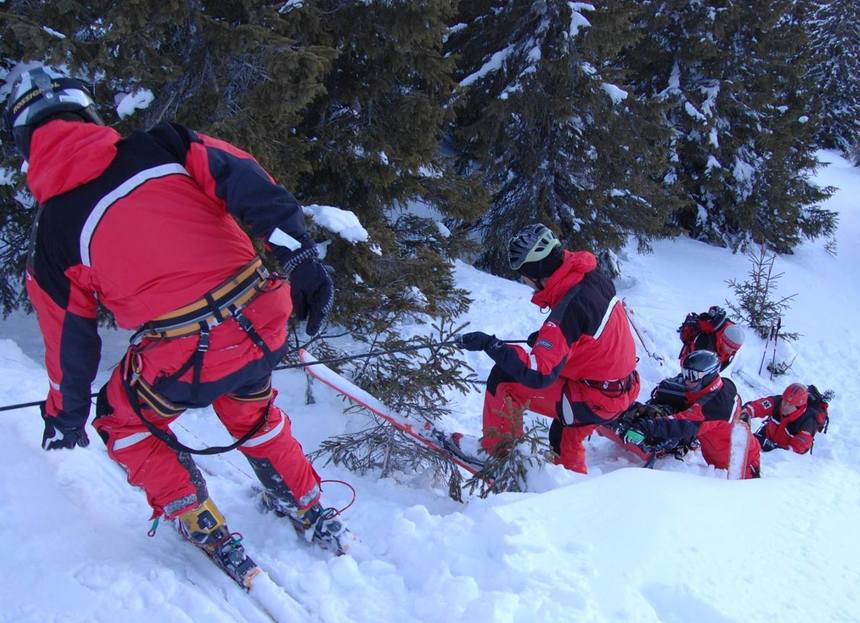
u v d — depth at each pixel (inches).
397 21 195.8
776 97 618.8
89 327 76.6
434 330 261.9
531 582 89.0
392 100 228.8
